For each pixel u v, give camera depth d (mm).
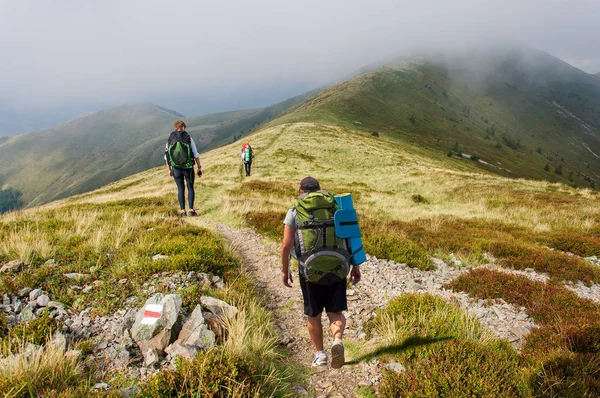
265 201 17156
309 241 3719
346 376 4094
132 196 20125
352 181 34906
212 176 32156
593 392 3416
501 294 6543
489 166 143875
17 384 3031
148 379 3490
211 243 7750
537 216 17219
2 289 4719
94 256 6461
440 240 11234
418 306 5500
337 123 115688
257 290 6672
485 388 3443
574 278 8648
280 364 4297
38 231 7566
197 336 4113
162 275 5695
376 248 8836
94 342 4039
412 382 3639
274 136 60438
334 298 3920
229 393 3322
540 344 4539
